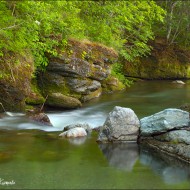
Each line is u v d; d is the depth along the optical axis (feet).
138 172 24.89
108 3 63.57
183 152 27.84
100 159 27.25
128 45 71.05
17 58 40.73
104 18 62.08
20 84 40.16
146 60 78.74
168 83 72.54
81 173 24.36
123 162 26.81
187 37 85.35
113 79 60.03
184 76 79.25
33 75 43.45
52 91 45.57
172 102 51.03
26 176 23.59
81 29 52.60
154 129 30.63
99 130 34.63
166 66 78.79
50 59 45.57
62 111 44.16
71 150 29.04
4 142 30.71
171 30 87.25
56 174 24.06
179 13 86.43
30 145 30.07
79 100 48.21
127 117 31.86
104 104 48.83
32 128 35.88
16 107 40.22
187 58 81.51
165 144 29.43
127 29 67.10
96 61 49.57
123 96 55.42
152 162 26.96
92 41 53.36
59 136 32.63
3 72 39.42
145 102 50.90
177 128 30.19
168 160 27.58
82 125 35.04
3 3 43.52
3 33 38.37
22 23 40.37
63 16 50.11
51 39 45.73
